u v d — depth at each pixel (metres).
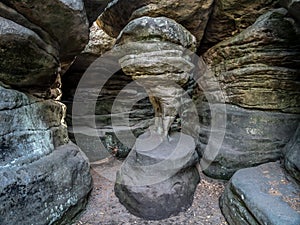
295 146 3.21
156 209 3.18
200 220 3.17
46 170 2.61
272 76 3.86
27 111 2.68
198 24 4.31
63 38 2.83
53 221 2.56
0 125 2.26
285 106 3.89
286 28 3.68
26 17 2.27
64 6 2.30
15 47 2.24
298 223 2.18
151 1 3.93
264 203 2.55
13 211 2.15
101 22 4.87
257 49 3.89
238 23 4.25
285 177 3.13
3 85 2.41
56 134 3.28
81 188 3.16
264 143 3.86
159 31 3.49
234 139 4.10
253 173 3.32
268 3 3.82
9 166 2.25
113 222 3.11
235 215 2.92
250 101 4.05
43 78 2.91
